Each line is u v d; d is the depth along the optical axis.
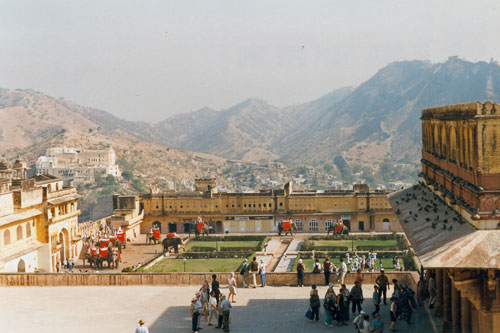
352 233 152.25
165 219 160.25
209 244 144.62
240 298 62.44
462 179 43.72
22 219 102.88
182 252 133.12
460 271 39.03
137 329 45.34
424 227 46.56
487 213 38.59
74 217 125.31
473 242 37.38
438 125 54.78
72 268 115.81
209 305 54.62
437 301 50.47
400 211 58.06
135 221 153.25
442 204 51.22
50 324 54.56
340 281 66.75
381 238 145.62
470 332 43.53
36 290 68.00
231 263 121.56
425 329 48.69
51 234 112.88
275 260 124.31
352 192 155.50
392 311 49.47
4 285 70.19
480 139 38.94
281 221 153.38
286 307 58.75
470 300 39.47
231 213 159.12
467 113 41.53
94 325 54.06
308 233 156.25
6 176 118.81
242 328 52.47
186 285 68.94
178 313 57.75
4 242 98.94
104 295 65.12
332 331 50.75
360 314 47.00
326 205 156.38
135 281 69.31
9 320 55.97
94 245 124.31
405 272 65.81
